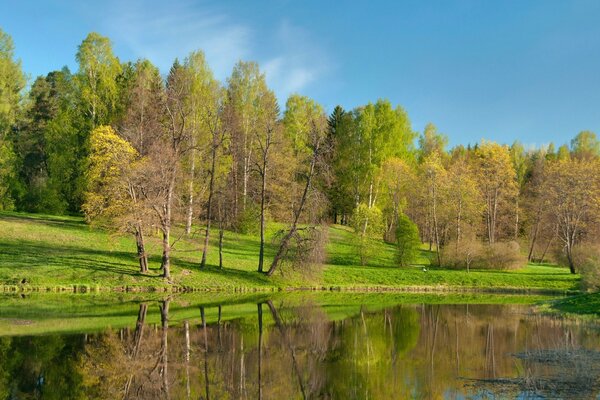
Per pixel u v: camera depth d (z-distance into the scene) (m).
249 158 58.59
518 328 26.42
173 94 41.22
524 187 87.50
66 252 42.59
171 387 15.88
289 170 57.81
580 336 23.75
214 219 61.12
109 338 22.06
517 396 14.31
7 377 16.27
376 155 67.75
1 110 55.41
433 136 92.06
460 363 18.89
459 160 77.31
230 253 51.88
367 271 51.47
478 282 50.53
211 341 22.56
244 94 59.53
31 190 64.50
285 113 73.06
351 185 69.62
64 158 56.94
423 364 18.88
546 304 36.03
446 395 14.69
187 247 50.84
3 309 28.19
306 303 36.69
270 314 30.81
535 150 122.62
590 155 92.62
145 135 43.75
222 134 45.97
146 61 62.03
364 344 22.78
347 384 16.33
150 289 38.41
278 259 45.22
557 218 62.00
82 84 56.41
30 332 22.67
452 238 67.44
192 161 46.78
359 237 56.16
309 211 46.12
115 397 14.71
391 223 72.06
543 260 76.81
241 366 18.64
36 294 34.38
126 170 37.91
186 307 32.22
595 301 33.88
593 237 65.25
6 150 59.31
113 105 55.44
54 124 57.22
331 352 21.12
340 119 80.62
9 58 58.91
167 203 39.97
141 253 40.22
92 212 39.72
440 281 50.44
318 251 43.50
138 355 19.58
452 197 61.88
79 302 31.86
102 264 41.00
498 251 57.66
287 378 17.08
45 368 17.41
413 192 68.44
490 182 67.44
